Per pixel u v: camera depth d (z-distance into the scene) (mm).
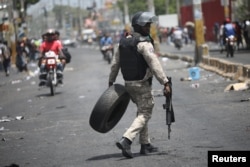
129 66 10344
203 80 25844
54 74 24266
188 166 9578
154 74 10195
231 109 15797
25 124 16750
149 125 14258
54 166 10539
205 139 11852
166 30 102875
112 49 48281
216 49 53781
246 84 20594
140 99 10430
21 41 50062
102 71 38094
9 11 55156
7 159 11688
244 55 40188
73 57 72562
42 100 23203
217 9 78750
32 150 12438
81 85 28188
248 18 52969
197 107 16859
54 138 13711
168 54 50969
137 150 11227
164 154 10656
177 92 21547
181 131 13023
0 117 19234
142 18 10305
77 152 11664
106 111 10297
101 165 10188
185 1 101438
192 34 84938
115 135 13234
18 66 44156
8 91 29828
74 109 19062
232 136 11938
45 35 24594
